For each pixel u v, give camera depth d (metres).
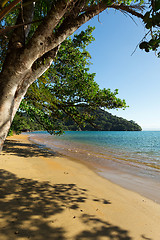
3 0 1.44
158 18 1.33
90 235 2.86
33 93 5.99
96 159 12.73
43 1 3.13
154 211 4.31
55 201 4.14
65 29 2.06
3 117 1.70
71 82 8.98
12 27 1.71
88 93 9.11
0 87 1.78
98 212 3.85
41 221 3.08
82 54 9.12
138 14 1.90
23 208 3.51
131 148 23.97
